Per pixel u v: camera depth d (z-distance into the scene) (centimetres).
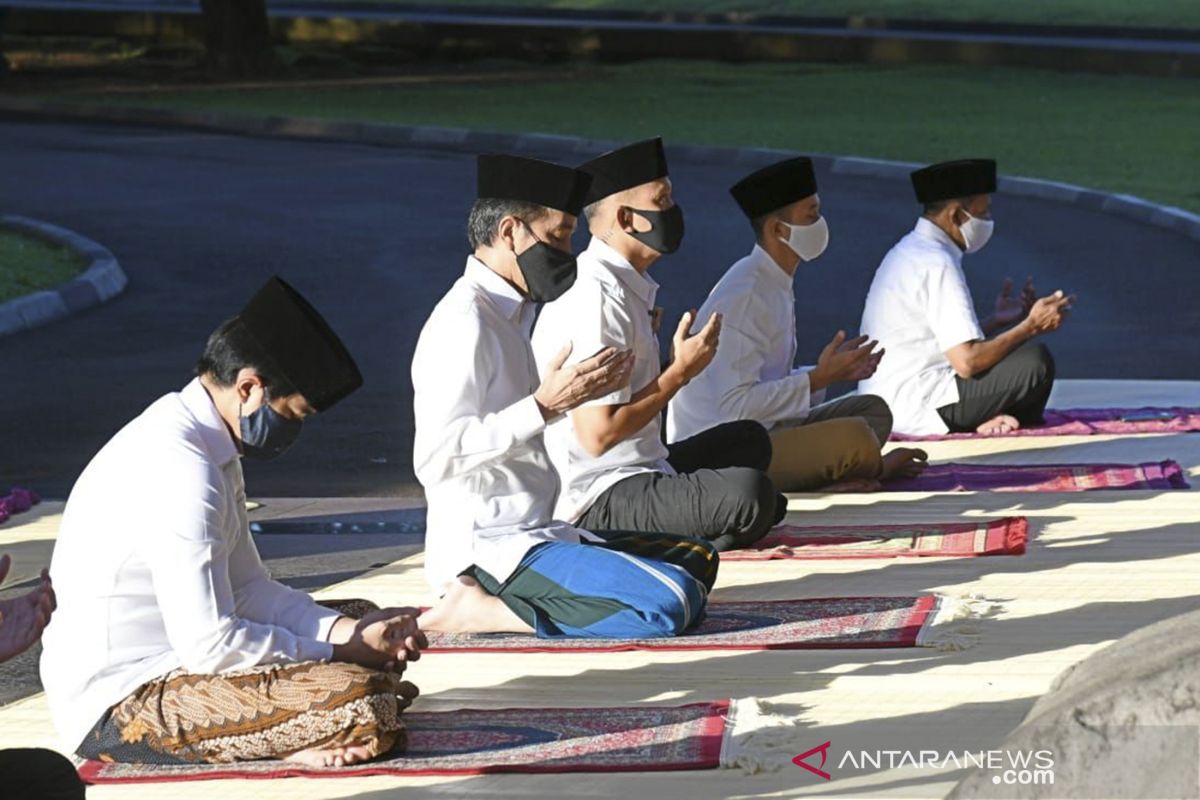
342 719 1002
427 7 8719
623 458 1404
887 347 1902
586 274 1366
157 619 1016
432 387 1199
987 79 6575
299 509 1725
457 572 1245
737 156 4788
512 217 1204
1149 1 8088
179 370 2539
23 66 7150
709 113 5644
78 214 4019
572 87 6462
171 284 3262
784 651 1190
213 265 3425
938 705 1083
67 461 2030
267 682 1002
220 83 6538
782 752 1012
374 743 1011
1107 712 779
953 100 5956
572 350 1245
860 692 1109
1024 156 4678
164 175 4606
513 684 1149
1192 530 1463
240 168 4725
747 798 959
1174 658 786
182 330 2855
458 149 5100
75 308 3031
